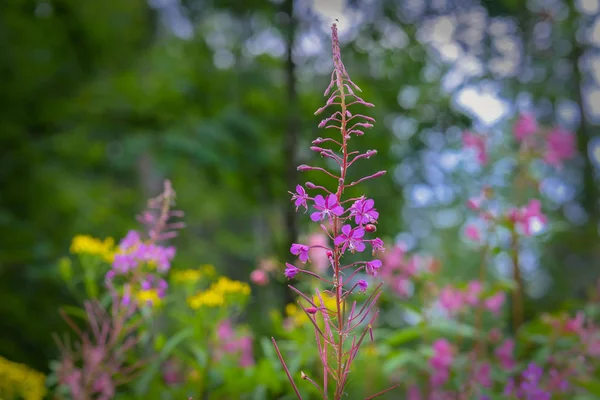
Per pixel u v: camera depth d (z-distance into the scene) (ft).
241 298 14.29
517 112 24.08
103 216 31.78
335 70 7.59
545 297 27.50
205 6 25.76
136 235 13.23
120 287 14.15
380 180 23.82
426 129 24.76
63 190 32.12
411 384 16.84
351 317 7.88
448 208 27.12
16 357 25.13
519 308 16.65
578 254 30.89
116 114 27.76
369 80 24.89
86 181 35.29
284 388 14.93
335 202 7.48
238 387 14.35
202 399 14.35
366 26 24.49
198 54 28.22
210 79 27.81
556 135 17.20
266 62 27.25
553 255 30.94
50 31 32.48
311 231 16.65
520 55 27.14
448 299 16.42
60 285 25.27
